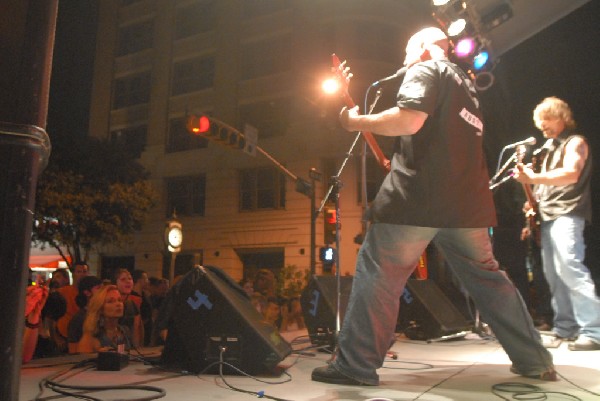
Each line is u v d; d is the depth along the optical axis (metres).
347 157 3.98
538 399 2.18
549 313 7.09
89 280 5.59
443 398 2.22
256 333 2.86
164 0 25.66
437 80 2.40
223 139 9.17
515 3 6.63
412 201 2.36
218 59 23.44
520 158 3.61
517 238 15.89
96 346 4.31
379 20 20.36
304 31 21.27
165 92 24.66
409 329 4.89
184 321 2.96
